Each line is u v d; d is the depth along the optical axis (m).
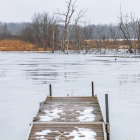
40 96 15.63
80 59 46.59
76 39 68.25
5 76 25.02
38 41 93.31
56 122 8.97
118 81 21.02
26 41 96.06
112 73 26.30
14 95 16.02
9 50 80.56
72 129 8.45
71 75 25.17
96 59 46.38
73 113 10.08
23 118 11.01
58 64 37.09
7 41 93.31
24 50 81.00
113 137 8.63
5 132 9.30
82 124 8.88
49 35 77.50
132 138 8.52
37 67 33.19
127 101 13.80
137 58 48.19
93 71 28.23
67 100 12.47
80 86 18.94
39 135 8.02
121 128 9.48
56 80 22.08
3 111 12.18
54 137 7.86
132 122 10.13
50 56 55.56
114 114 11.29
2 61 43.47
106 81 21.08
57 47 76.88
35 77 24.16
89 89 17.70
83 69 30.30
